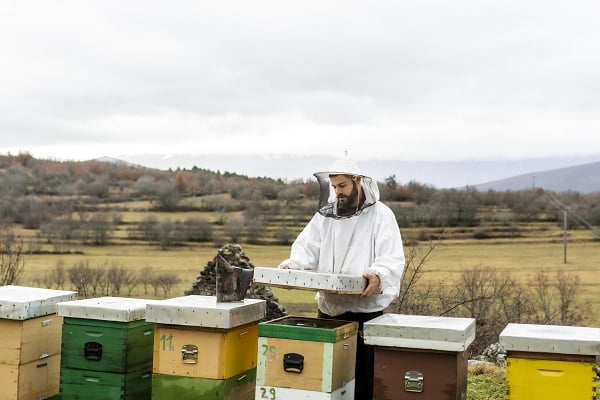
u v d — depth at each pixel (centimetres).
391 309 1895
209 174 14588
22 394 657
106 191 12600
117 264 7475
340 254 675
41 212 10300
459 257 6769
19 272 3284
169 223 10019
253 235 9225
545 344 533
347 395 609
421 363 564
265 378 586
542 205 11138
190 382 610
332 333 568
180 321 605
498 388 970
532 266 7056
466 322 588
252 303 640
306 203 9938
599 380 845
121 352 641
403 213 3525
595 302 3547
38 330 674
